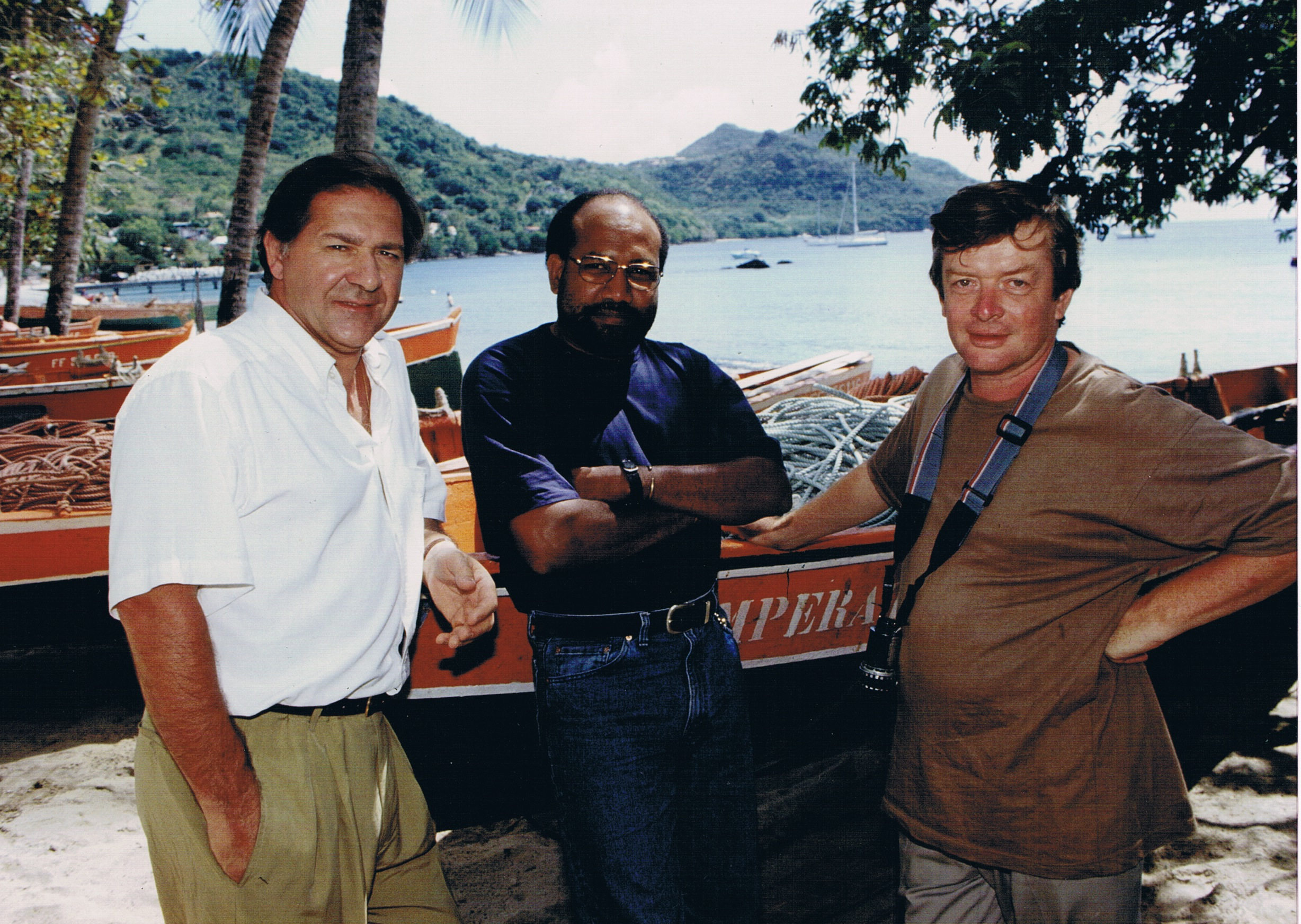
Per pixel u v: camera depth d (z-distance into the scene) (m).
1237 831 2.66
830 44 5.33
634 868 1.70
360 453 1.50
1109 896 1.53
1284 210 4.96
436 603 1.78
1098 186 4.76
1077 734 1.49
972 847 1.58
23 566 3.34
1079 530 1.45
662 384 1.88
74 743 3.24
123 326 17.28
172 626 1.29
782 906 2.36
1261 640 3.65
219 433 1.33
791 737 2.97
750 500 1.80
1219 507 1.37
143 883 2.47
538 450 1.72
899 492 1.87
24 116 10.99
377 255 1.48
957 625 1.53
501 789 2.76
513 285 47.78
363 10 5.98
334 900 1.51
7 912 2.33
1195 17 4.11
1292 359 14.77
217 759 1.35
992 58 3.90
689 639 1.77
